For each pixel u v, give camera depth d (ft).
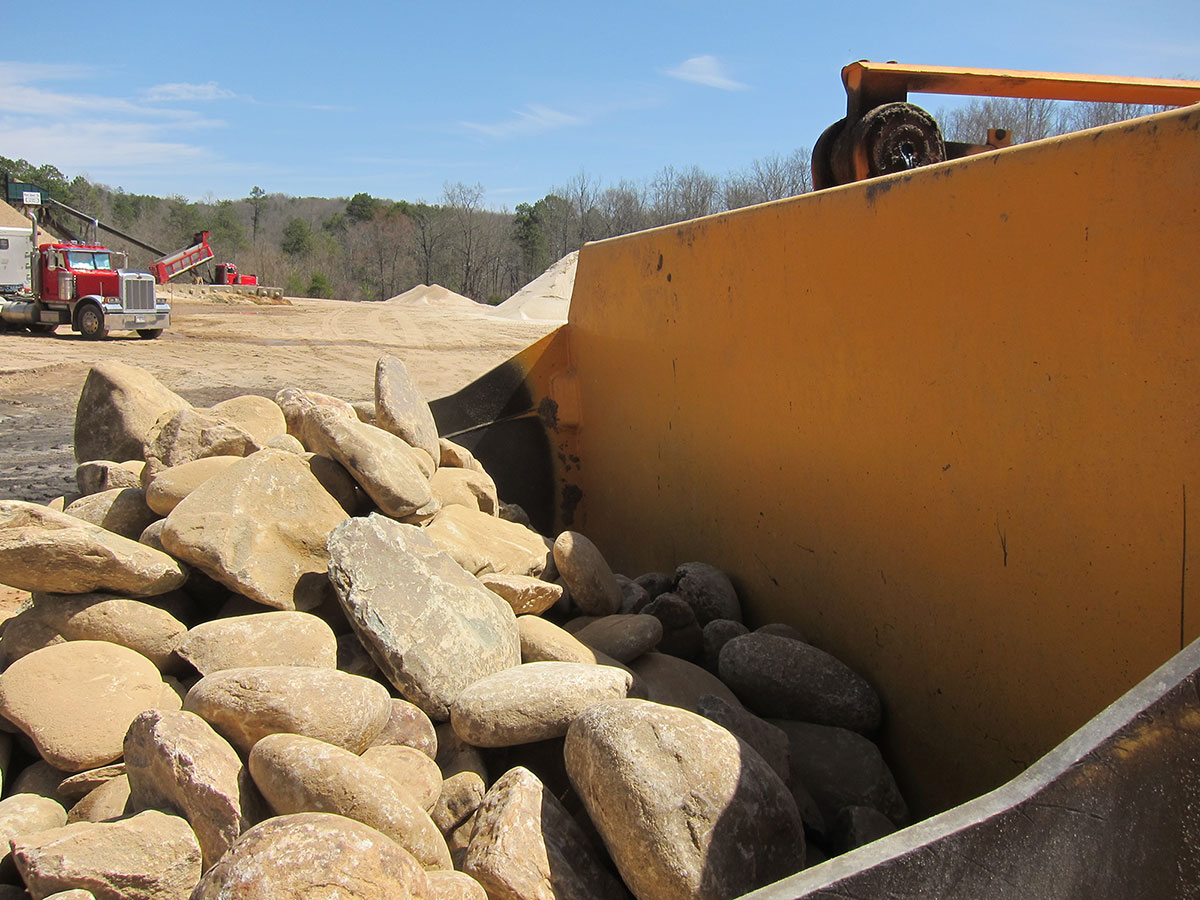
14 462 27.61
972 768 8.56
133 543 9.75
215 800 6.75
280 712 7.39
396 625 8.70
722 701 8.61
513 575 11.07
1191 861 4.25
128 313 73.05
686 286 13.34
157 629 9.18
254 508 10.30
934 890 4.49
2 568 9.00
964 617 8.59
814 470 10.77
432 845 6.68
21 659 8.68
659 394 14.34
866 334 9.76
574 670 8.35
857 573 10.14
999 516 8.12
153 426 13.07
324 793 6.56
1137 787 4.37
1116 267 6.88
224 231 293.02
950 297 8.53
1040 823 4.48
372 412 15.53
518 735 7.77
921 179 8.79
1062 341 7.38
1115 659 7.02
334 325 98.37
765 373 11.62
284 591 9.90
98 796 7.70
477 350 73.87
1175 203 6.42
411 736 8.05
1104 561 7.09
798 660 9.86
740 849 6.51
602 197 250.57
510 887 6.47
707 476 13.21
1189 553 6.41
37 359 57.57
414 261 279.08
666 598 11.30
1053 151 7.37
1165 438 6.56
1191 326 6.35
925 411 8.94
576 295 17.20
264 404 14.03
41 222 109.91
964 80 14.07
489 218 286.25
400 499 11.06
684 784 6.61
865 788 9.03
